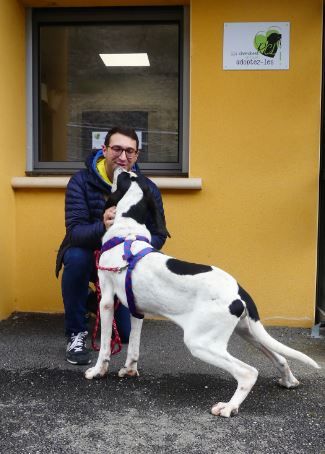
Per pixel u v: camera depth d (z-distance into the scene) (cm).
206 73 408
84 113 454
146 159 448
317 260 417
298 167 408
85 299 329
